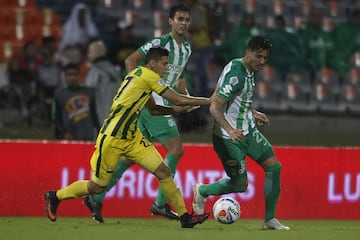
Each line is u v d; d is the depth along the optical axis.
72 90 40.34
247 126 27.39
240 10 65.12
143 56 30.28
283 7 66.31
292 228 28.88
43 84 54.56
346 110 62.91
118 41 54.50
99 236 24.00
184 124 51.88
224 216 28.08
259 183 34.66
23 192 33.41
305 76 62.41
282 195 35.00
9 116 54.44
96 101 41.00
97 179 27.05
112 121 26.50
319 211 35.25
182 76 31.20
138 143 26.64
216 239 23.66
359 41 64.38
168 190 26.86
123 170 30.47
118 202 33.97
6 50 60.62
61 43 57.16
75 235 24.28
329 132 59.66
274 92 61.56
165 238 23.62
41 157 33.59
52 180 33.56
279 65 61.56
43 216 33.31
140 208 34.12
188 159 34.38
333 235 25.81
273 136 56.00
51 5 62.69
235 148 27.39
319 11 64.25
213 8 59.69
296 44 61.72
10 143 33.44
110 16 62.16
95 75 42.84
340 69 63.62
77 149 33.81
